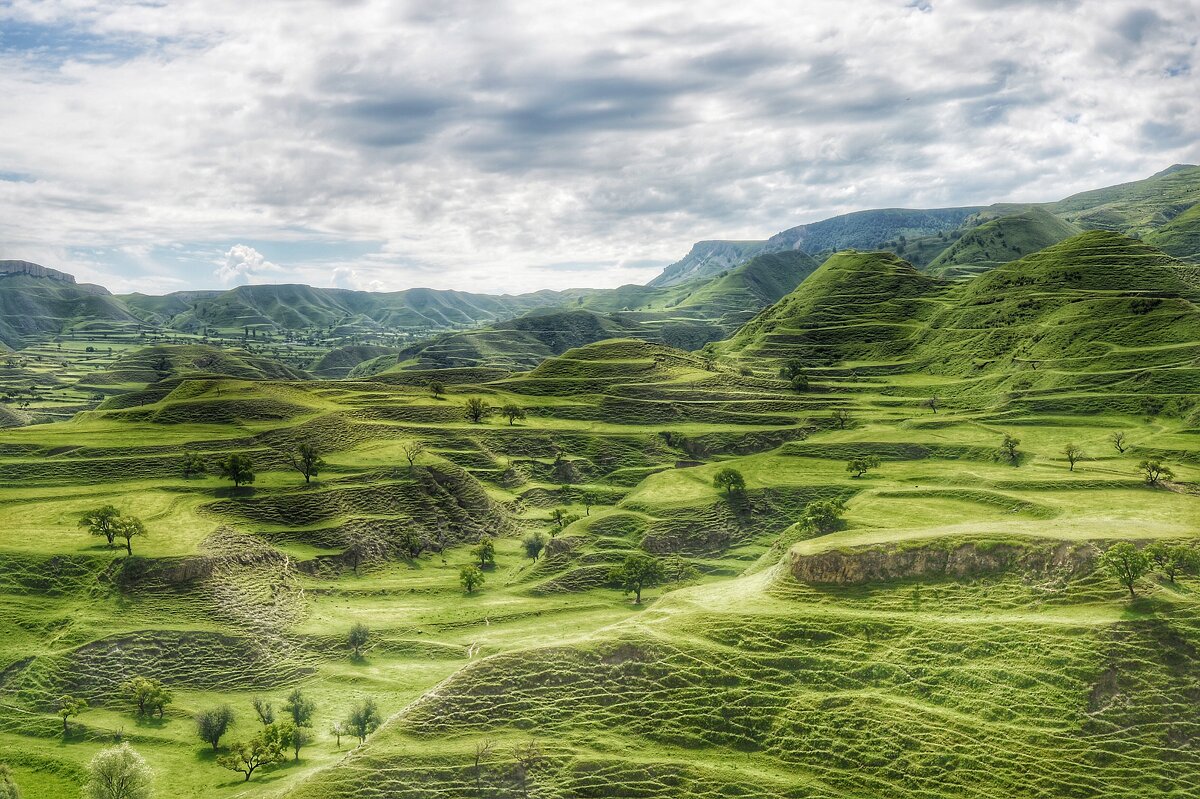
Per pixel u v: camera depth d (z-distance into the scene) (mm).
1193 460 194000
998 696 93188
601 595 170875
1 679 123062
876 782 87562
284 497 190625
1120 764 84438
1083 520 126500
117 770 89938
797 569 120000
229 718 113188
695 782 88312
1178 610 97500
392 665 136375
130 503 177750
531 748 93000
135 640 131750
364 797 86312
